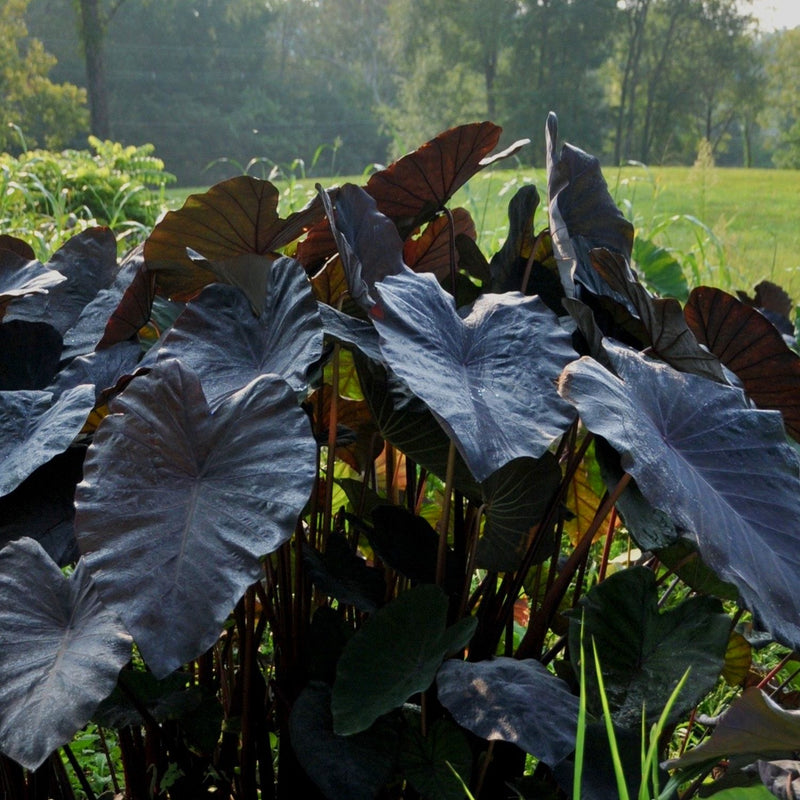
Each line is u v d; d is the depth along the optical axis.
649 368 1.45
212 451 1.27
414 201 1.99
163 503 1.23
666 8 44.59
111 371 1.65
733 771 1.33
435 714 1.53
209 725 1.44
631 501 1.55
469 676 1.32
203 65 51.69
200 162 50.22
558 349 1.41
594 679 1.45
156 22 50.56
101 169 8.05
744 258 6.51
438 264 2.18
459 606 1.56
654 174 7.81
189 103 50.97
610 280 1.72
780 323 2.79
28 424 1.49
